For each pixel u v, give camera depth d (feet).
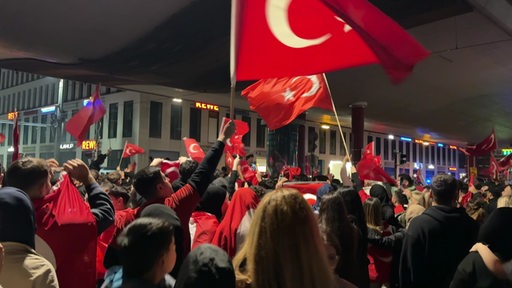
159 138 122.42
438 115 107.96
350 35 11.58
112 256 9.53
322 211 9.78
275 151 99.91
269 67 11.95
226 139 11.35
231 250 10.53
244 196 11.05
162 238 6.20
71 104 155.63
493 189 29.84
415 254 11.47
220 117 133.28
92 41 55.57
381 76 72.08
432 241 11.33
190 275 5.43
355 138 89.81
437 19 46.52
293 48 11.96
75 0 45.16
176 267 8.71
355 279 9.35
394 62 10.21
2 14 46.80
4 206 7.33
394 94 84.43
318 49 11.84
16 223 7.39
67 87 160.45
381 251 13.78
